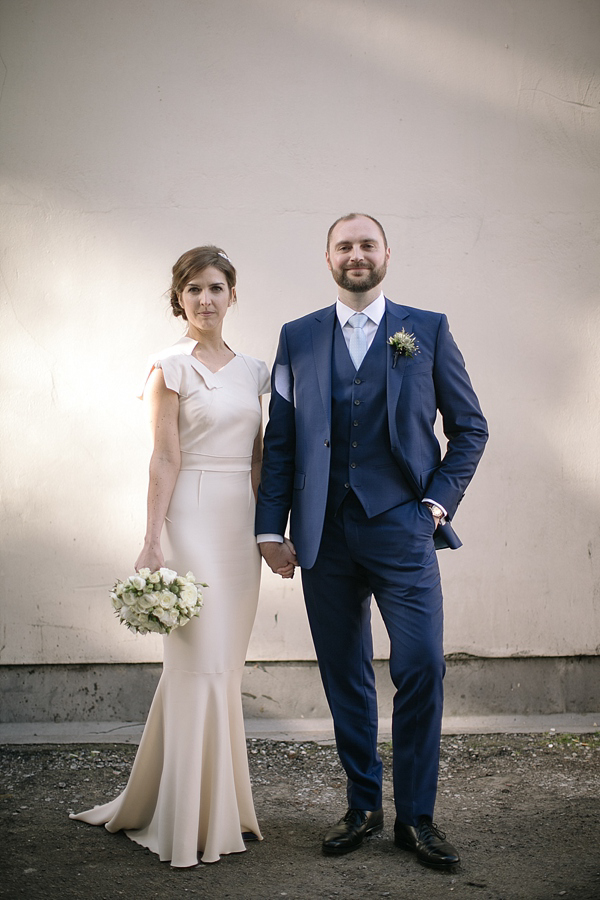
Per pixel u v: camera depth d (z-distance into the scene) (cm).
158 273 380
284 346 282
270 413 281
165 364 265
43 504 378
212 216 381
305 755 352
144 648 379
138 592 242
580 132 387
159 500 262
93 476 379
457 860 246
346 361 267
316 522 262
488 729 377
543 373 389
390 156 384
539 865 251
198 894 233
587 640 390
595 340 390
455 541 274
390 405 260
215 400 267
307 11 380
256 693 385
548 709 390
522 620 389
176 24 377
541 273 388
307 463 266
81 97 376
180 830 250
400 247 386
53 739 366
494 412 388
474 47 383
